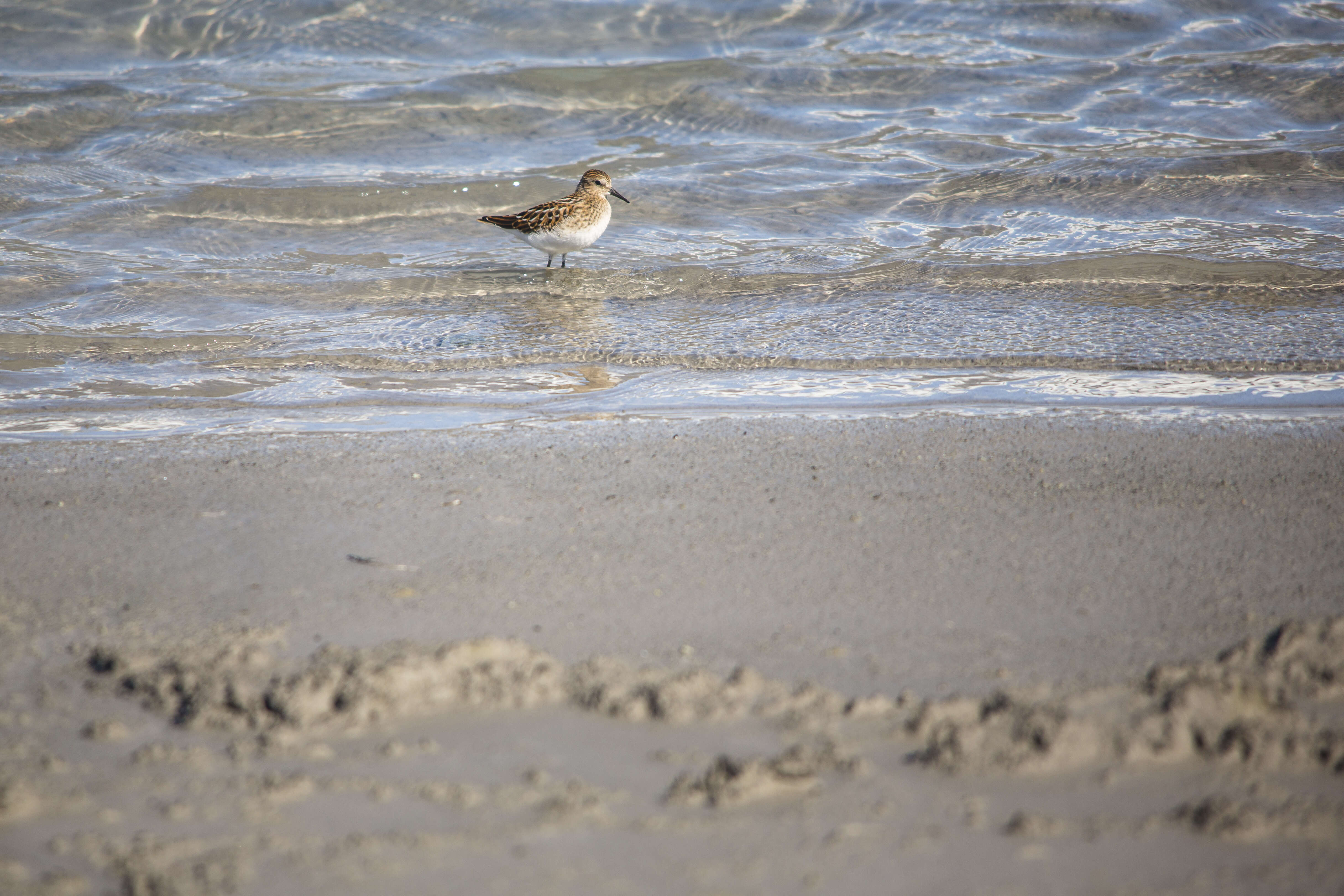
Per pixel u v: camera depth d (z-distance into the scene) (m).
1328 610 7.16
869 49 26.03
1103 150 21.22
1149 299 14.98
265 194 19.11
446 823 5.20
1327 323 13.89
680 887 4.82
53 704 6.11
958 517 8.62
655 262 17.11
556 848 5.05
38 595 7.32
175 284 15.77
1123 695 6.21
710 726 5.95
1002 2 27.25
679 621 7.07
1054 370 12.63
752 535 8.31
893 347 13.46
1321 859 4.98
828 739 5.84
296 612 7.14
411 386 12.45
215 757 5.67
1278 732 5.71
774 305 15.20
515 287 16.14
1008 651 6.71
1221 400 11.55
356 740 5.80
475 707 6.09
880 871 4.92
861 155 21.30
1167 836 5.13
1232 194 19.03
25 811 5.21
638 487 9.23
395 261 17.17
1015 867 4.95
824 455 9.92
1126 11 26.92
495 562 7.88
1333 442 10.12
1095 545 8.12
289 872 4.88
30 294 15.22
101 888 4.79
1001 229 18.05
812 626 7.01
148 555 7.94
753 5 26.94
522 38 26.09
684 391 12.16
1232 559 7.88
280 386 12.42
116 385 12.38
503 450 10.12
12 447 10.30
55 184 19.09
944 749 5.67
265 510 8.77
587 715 6.05
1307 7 26.98
